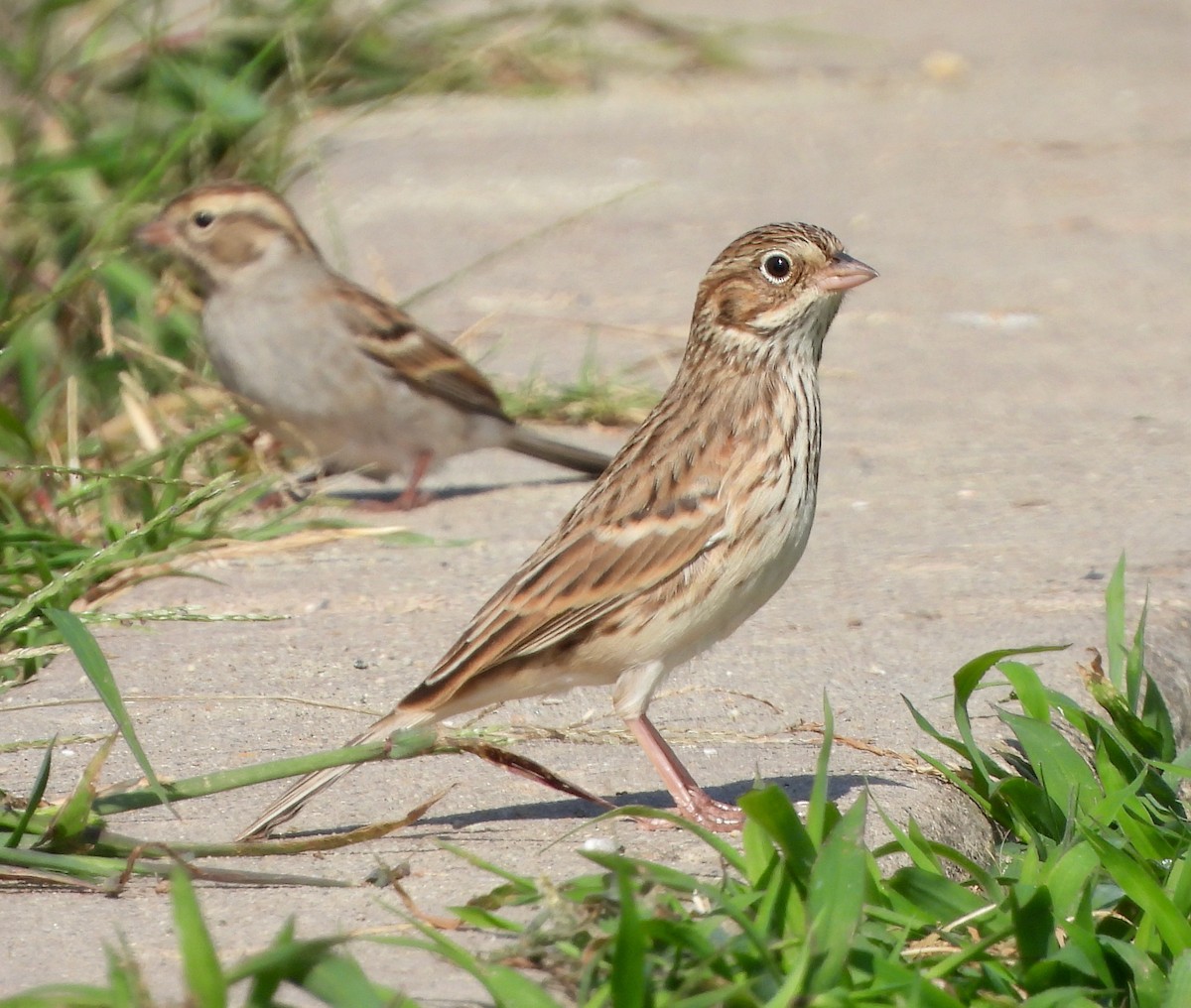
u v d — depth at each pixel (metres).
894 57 30.97
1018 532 11.76
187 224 13.09
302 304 13.03
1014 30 33.59
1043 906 6.20
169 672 9.71
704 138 25.31
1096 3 36.22
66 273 14.52
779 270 8.36
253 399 13.24
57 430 13.54
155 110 16.64
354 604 10.90
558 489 13.76
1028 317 17.19
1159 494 12.43
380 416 13.20
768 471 8.02
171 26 16.41
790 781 8.07
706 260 19.22
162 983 6.00
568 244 19.89
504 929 6.33
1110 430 13.99
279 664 9.80
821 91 28.38
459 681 7.81
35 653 8.23
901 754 8.35
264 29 17.95
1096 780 7.76
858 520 12.20
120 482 12.11
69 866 6.86
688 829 6.94
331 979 5.29
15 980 6.04
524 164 23.58
